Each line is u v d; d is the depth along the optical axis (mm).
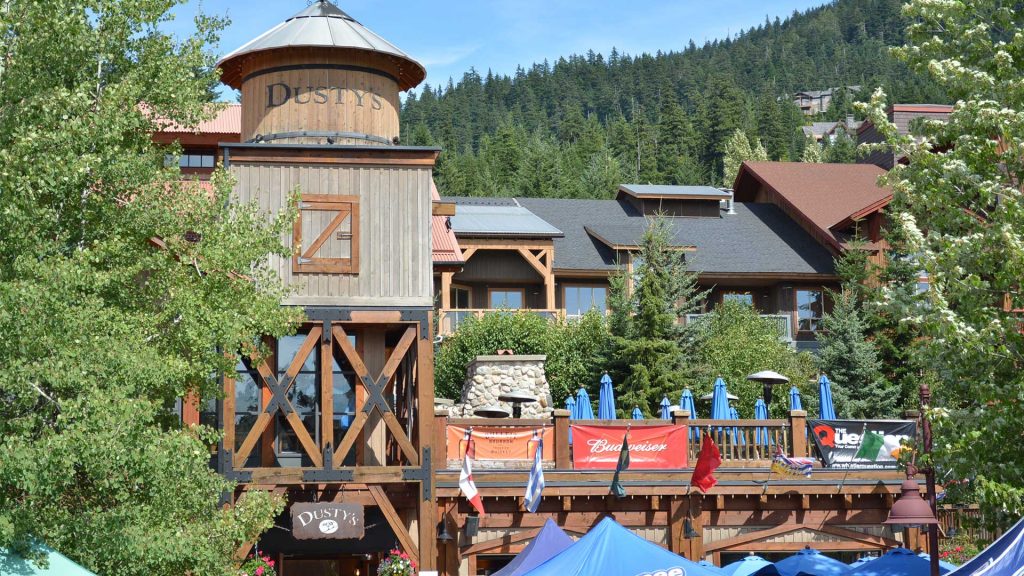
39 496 13969
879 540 23969
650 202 52406
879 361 37688
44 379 13594
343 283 21766
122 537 14281
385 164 22219
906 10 19328
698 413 35969
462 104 197750
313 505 20969
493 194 97188
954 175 17281
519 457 23312
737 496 23562
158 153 17203
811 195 53062
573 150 125250
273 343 22781
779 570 19734
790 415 24062
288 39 22953
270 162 21828
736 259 47688
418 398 21703
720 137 135125
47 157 14055
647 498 23250
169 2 16594
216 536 16062
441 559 22453
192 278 16375
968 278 16531
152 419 14656
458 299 46031
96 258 14734
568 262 46656
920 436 18719
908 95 173625
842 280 46594
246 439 21016
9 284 13203
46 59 15414
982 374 16562
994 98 18172
